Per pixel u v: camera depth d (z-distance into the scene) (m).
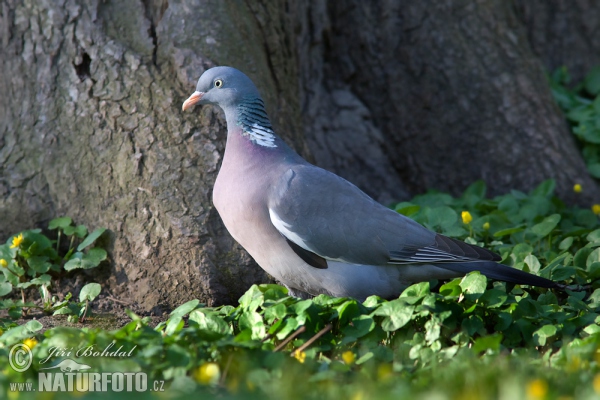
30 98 11.07
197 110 10.55
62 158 10.84
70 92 10.86
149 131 10.51
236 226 9.00
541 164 13.77
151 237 10.23
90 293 9.67
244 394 6.28
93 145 10.70
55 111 10.92
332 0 14.21
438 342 7.73
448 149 14.12
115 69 10.73
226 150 9.27
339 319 8.03
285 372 6.77
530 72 14.21
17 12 11.08
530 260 9.66
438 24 14.05
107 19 10.92
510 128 13.91
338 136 14.12
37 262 10.27
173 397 6.07
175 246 10.11
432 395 5.82
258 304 8.19
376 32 14.22
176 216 10.16
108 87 10.72
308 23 13.68
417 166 14.26
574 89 16.36
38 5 10.98
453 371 6.52
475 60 14.02
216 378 6.77
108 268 10.52
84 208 10.72
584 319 8.39
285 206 8.73
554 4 16.62
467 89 13.99
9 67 11.23
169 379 6.96
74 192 10.77
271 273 9.23
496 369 6.40
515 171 13.81
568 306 8.95
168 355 7.02
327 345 7.86
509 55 14.13
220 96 9.19
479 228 11.41
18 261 10.37
